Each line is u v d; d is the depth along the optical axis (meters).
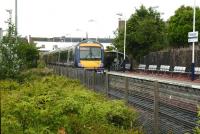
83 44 48.84
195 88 9.15
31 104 10.51
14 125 9.48
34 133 9.62
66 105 11.38
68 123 10.45
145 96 12.57
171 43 62.81
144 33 62.75
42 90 15.00
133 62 65.75
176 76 48.06
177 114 10.12
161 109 11.15
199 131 8.48
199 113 8.28
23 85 20.62
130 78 14.40
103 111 12.27
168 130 10.67
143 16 65.25
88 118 11.68
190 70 46.16
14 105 10.37
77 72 29.25
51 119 10.23
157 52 57.31
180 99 9.95
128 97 14.69
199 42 57.81
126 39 64.62
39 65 43.62
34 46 39.22
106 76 18.64
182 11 61.94
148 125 12.23
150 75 52.31
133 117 12.80
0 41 27.59
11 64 27.36
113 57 64.81
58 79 24.41
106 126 11.62
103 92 19.33
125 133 11.39
